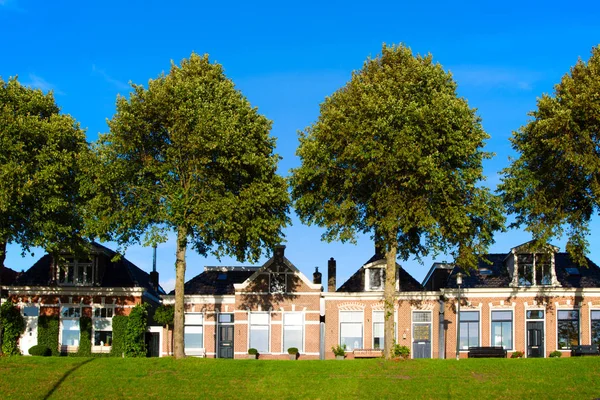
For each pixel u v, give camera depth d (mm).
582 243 45469
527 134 46344
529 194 45969
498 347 50344
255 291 53812
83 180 42688
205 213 41156
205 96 43344
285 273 54094
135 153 42594
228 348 54062
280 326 53438
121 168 41469
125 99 42000
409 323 53375
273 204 44344
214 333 54281
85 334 52594
